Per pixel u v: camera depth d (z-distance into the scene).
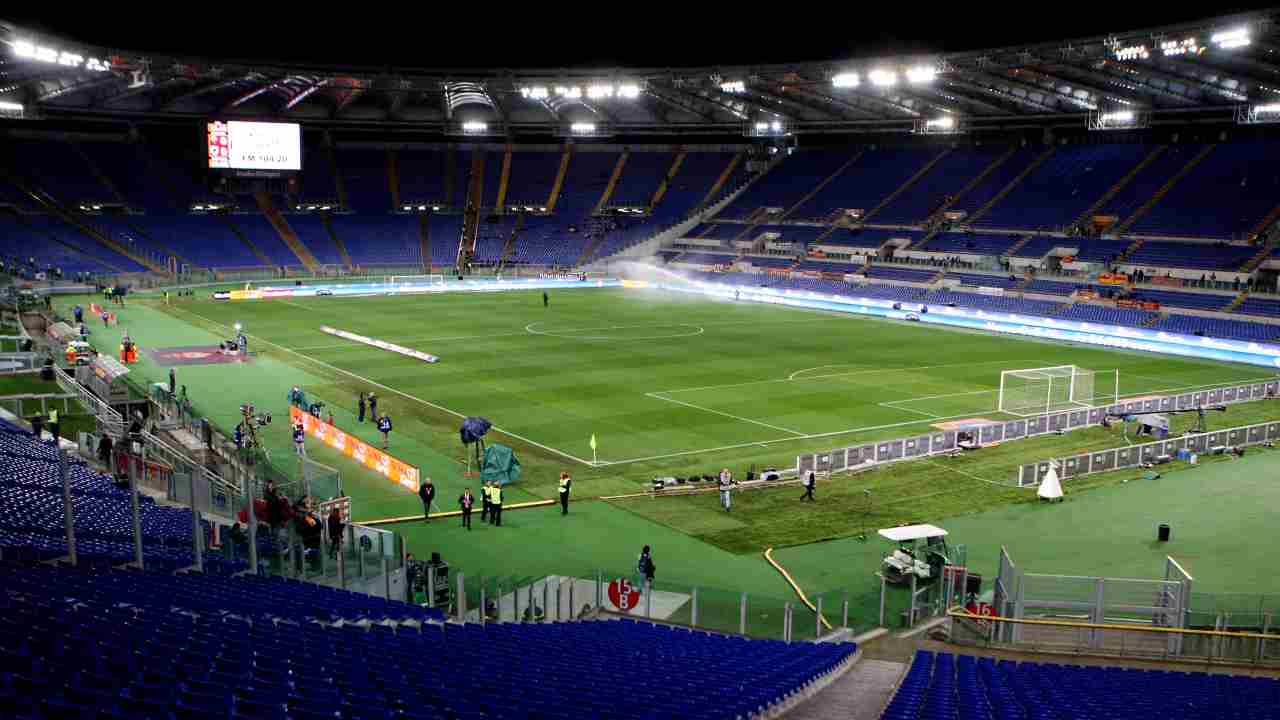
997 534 33.69
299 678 13.62
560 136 132.38
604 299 106.69
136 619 15.69
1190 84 83.38
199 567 21.28
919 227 108.75
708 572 29.95
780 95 109.50
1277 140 94.62
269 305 95.88
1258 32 66.12
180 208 119.50
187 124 122.44
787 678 17.80
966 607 25.89
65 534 22.25
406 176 134.88
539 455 43.22
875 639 24.31
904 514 35.78
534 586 26.36
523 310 95.25
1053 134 111.06
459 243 127.69
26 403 44.28
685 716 13.95
